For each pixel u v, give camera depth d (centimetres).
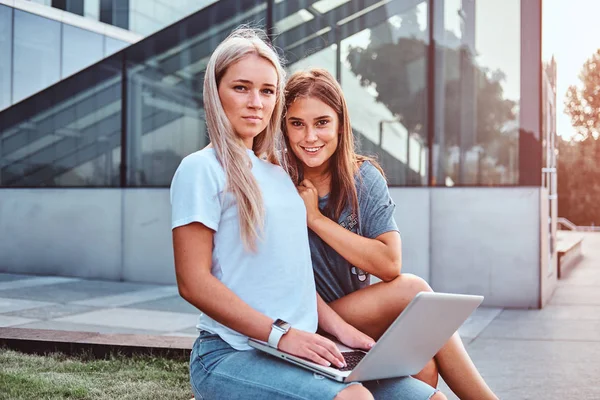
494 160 653
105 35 1025
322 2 714
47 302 633
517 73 645
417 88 677
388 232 216
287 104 215
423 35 675
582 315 603
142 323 529
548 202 729
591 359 434
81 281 811
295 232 190
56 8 982
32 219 874
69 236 853
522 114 643
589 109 3372
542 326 550
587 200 3136
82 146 845
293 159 222
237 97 189
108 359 402
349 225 221
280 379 170
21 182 880
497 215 651
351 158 220
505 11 648
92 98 841
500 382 377
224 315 175
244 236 180
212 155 186
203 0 873
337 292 225
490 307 649
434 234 671
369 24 694
